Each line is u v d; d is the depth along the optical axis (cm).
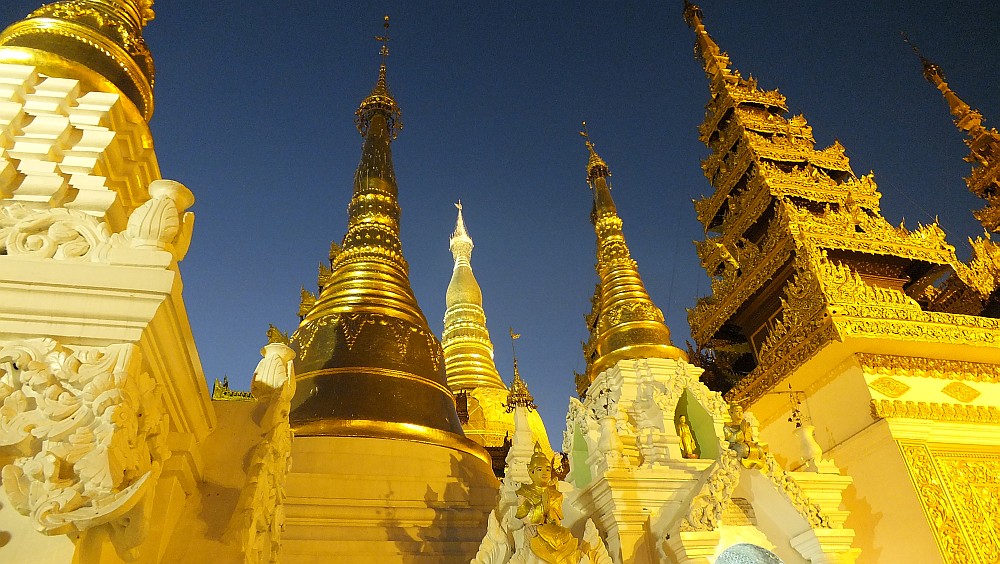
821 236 1748
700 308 2128
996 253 1977
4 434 368
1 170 552
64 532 355
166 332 444
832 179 2131
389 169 2230
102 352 402
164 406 495
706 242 2155
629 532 1037
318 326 1753
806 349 1566
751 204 2011
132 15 818
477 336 3484
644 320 1497
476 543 1357
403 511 1358
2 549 355
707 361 2139
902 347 1523
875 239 1803
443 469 1496
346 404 1532
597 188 1914
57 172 582
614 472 1073
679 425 1323
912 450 1402
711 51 2428
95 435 372
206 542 525
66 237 439
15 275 407
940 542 1288
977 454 1445
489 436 2627
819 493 1168
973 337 1523
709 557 979
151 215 447
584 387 1717
